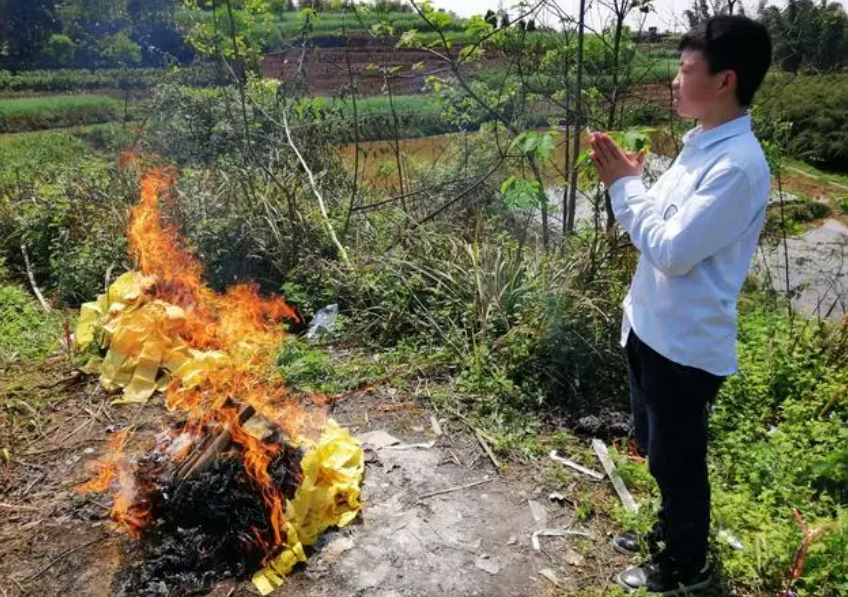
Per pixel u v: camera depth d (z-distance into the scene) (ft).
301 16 23.30
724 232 6.72
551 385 12.98
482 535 9.58
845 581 8.54
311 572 8.87
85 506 10.03
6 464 11.16
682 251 6.73
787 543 9.00
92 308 15.20
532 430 12.01
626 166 7.54
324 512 9.59
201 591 8.62
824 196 30.22
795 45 25.58
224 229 17.83
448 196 21.31
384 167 23.94
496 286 14.70
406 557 9.14
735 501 9.85
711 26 6.81
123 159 22.52
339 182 22.03
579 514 9.91
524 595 8.63
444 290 15.66
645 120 20.07
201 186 20.10
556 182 22.77
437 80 24.48
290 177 20.24
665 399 7.61
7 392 13.12
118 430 12.09
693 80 6.96
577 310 13.56
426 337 14.65
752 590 8.65
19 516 9.95
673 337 7.33
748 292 19.08
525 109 20.94
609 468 10.80
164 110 24.21
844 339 14.14
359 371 13.67
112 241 18.45
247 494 9.16
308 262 17.17
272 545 9.02
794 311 17.48
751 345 14.19
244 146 20.93
